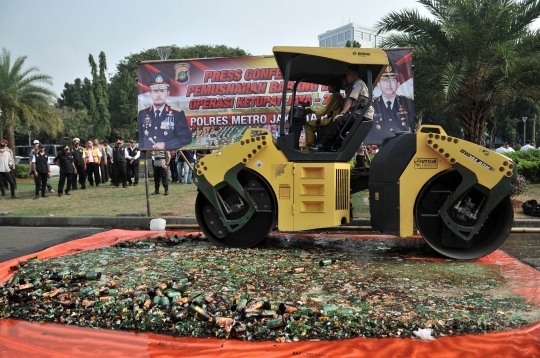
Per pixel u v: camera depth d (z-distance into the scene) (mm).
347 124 6406
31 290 4496
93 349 3318
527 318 3654
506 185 5598
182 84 9586
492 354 3090
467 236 5840
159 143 9680
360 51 6199
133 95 61094
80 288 4590
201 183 6559
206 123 9609
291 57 6375
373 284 4652
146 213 10227
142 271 5254
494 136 45719
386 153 6043
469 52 10898
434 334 3381
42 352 3297
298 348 3242
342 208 6352
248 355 3160
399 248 6578
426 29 11594
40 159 14250
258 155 6441
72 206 11953
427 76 11516
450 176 5969
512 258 5836
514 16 10836
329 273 5109
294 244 6926
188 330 3566
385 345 3246
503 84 11062
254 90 9500
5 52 27906
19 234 8625
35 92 28703
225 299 4125
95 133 59031
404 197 5938
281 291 4426
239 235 6738
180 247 6711
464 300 4105
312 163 6270
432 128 6113
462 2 10992
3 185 14508
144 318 3748
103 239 7684
